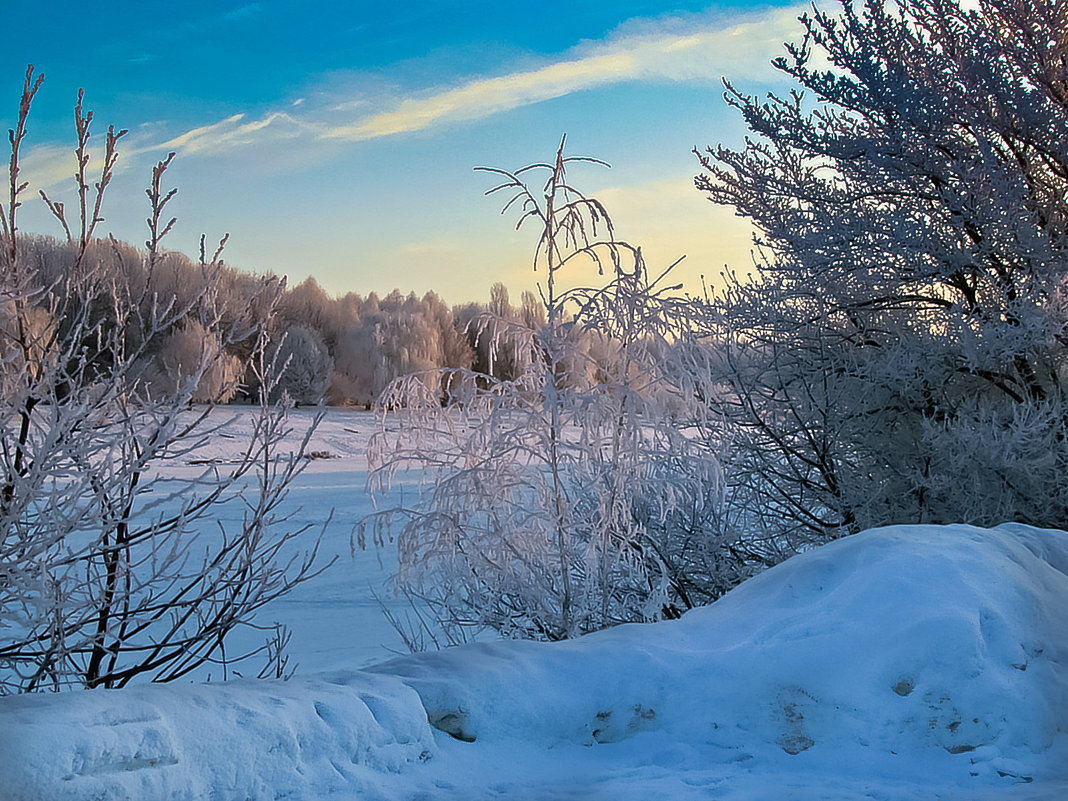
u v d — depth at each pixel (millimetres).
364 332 61156
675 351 7137
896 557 5332
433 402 7055
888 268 11156
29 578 4418
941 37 10922
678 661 5016
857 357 11203
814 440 10828
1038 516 9859
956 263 10672
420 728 4320
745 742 4500
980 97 10391
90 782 3217
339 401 58688
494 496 6875
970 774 4082
